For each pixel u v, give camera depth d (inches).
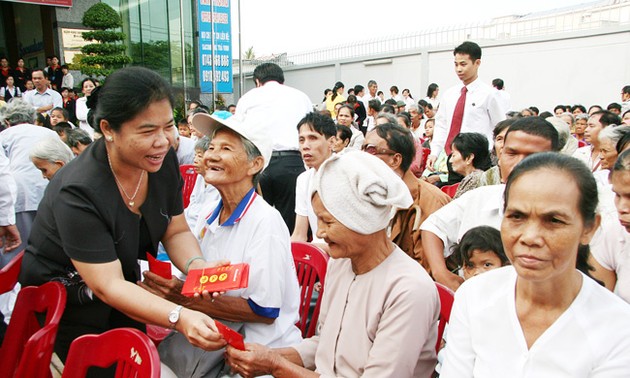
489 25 522.3
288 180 178.5
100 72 467.2
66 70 477.7
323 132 126.9
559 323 42.9
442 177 222.1
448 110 189.2
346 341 61.7
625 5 416.5
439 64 554.9
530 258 40.6
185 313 61.1
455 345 50.4
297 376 60.9
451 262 96.7
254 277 75.9
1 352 72.6
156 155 63.9
